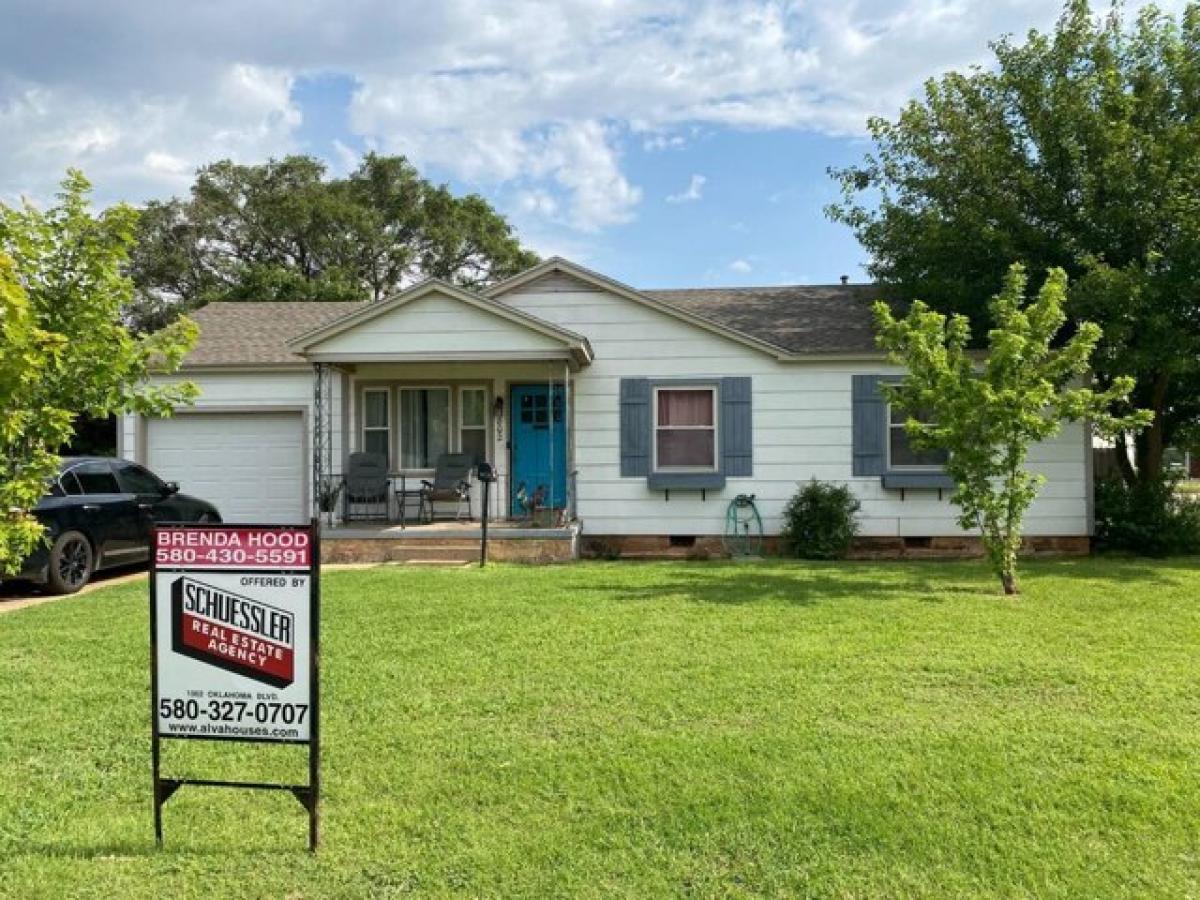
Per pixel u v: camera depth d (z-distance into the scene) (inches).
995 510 350.0
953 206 529.7
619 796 150.7
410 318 468.4
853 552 510.9
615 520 524.1
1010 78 516.1
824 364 514.0
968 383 348.8
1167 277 448.8
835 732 180.7
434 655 245.6
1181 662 235.0
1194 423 601.9
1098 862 128.1
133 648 258.4
